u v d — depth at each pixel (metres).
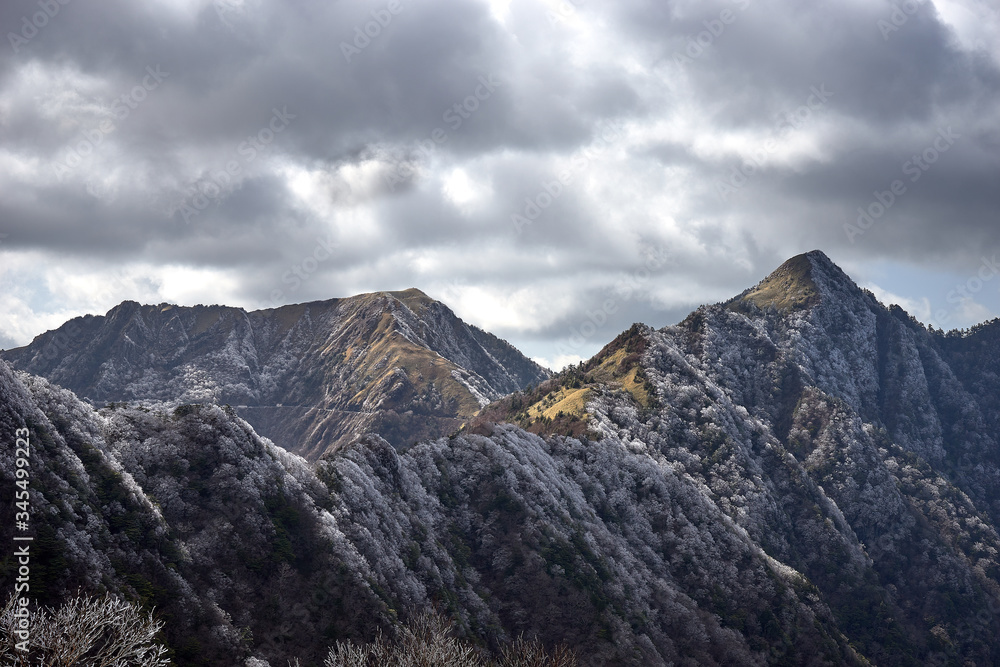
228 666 102.31
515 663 101.62
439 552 155.00
